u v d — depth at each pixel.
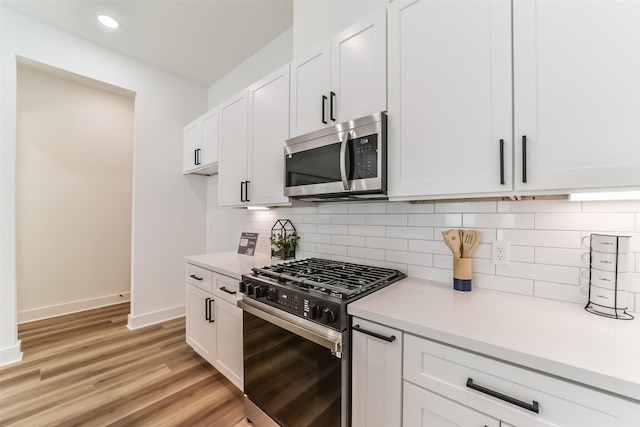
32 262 3.11
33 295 3.12
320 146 1.53
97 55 2.68
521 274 1.24
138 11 2.22
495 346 0.77
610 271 0.98
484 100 1.04
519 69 0.97
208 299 2.07
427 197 1.22
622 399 0.62
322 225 2.08
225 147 2.43
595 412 0.65
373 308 1.07
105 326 2.97
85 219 3.47
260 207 2.43
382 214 1.72
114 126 3.69
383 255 1.71
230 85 3.17
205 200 3.56
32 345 2.51
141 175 3.00
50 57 2.41
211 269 2.05
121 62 2.84
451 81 1.12
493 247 1.31
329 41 1.55
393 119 1.29
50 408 1.69
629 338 0.81
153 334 2.79
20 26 2.26
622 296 0.97
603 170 0.83
